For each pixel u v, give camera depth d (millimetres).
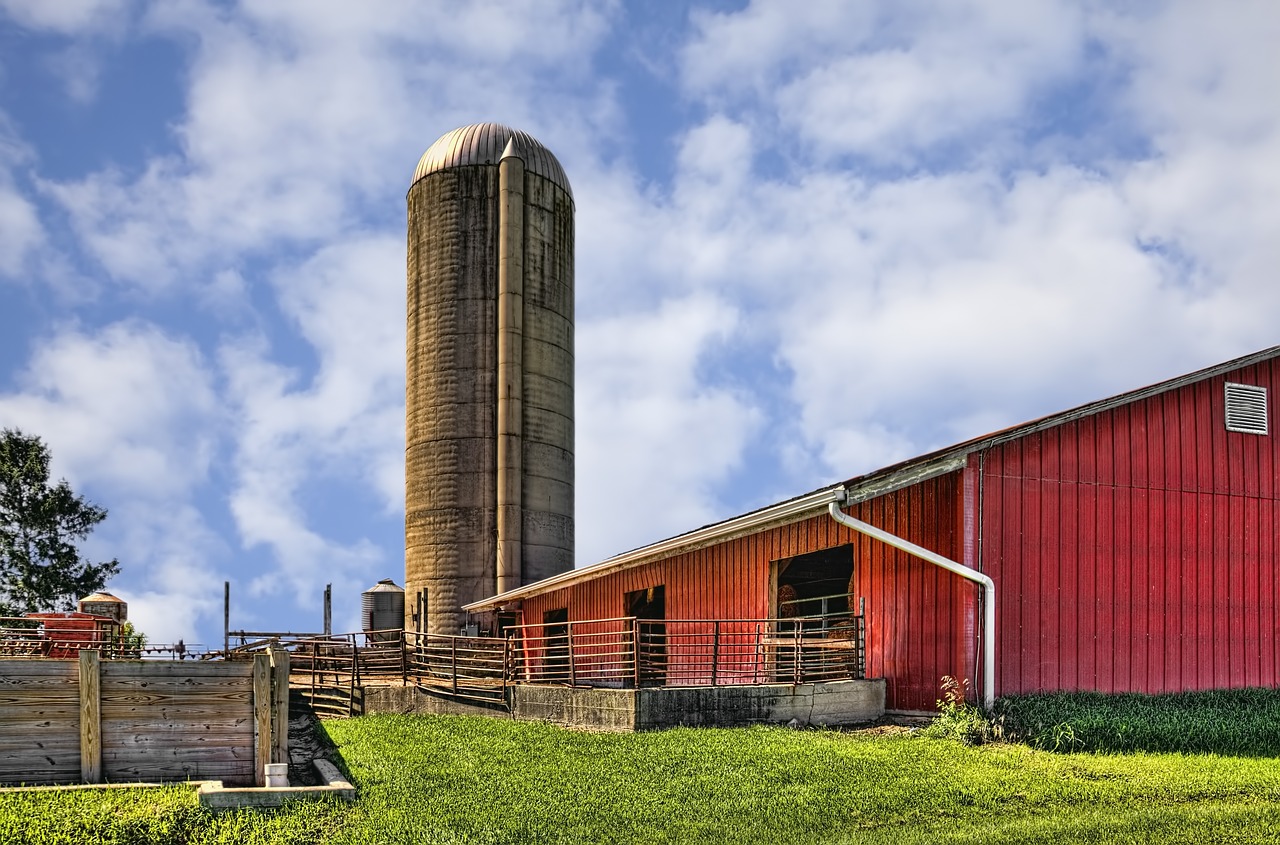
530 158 36625
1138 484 15969
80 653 11258
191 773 11422
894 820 9359
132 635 30125
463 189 36031
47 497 45125
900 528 15703
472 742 13961
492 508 34500
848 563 18109
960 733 13031
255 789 10219
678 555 21359
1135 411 16125
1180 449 16438
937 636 14883
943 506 14938
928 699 14914
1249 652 16453
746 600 18938
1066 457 15445
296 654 22281
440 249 35938
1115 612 15422
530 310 35781
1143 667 15500
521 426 34938
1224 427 16922
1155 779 10602
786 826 9203
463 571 34188
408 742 14250
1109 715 12992
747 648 18625
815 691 15070
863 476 14156
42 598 44531
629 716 14117
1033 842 8516
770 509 15422
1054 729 12367
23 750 11031
